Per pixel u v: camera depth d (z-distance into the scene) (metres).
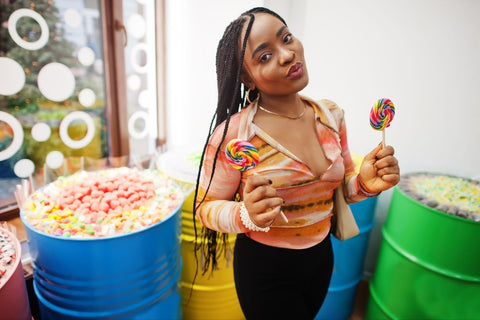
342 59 1.67
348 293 1.62
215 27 1.77
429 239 1.24
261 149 0.74
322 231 0.83
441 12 1.44
